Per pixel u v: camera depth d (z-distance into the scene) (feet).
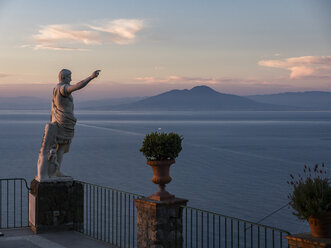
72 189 32.53
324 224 16.39
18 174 214.69
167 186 188.75
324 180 16.93
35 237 30.66
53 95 32.50
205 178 213.87
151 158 25.48
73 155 317.63
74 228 32.58
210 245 86.89
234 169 248.93
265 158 306.76
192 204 149.07
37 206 31.55
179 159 300.20
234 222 116.98
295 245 16.90
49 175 32.22
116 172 229.45
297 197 16.81
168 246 24.95
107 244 29.22
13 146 383.86
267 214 133.08
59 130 32.24
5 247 28.37
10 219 108.47
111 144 413.39
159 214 24.70
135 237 83.25
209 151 357.41
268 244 95.71
